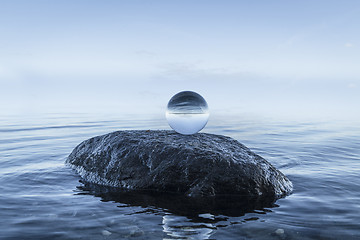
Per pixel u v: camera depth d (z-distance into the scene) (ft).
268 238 6.68
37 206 8.94
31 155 17.38
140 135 13.30
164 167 10.89
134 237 6.70
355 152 18.94
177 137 12.99
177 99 13.23
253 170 10.62
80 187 11.21
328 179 12.21
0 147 20.21
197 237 6.72
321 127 35.17
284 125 37.42
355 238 6.70
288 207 8.87
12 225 7.41
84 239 6.61
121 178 11.44
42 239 6.61
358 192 10.41
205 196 9.98
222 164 10.59
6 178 12.34
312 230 7.14
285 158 16.87
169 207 8.90
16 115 51.72
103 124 35.53
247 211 8.53
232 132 29.55
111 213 8.34
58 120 41.42
